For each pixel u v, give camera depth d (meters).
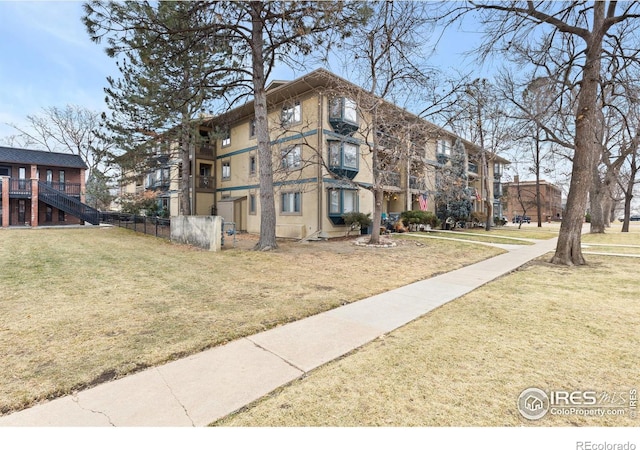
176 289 5.96
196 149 21.61
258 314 4.62
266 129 11.68
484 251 11.64
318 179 15.58
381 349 3.50
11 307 4.75
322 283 6.59
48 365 3.09
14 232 15.98
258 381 2.84
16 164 21.69
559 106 9.51
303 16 9.67
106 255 9.49
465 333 3.93
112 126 15.36
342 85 11.48
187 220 12.29
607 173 21.28
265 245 11.44
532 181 50.12
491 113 14.77
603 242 15.41
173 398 2.58
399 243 13.55
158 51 10.30
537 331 3.96
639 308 4.88
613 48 8.44
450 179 17.08
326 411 2.42
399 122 11.80
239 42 11.70
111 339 3.70
